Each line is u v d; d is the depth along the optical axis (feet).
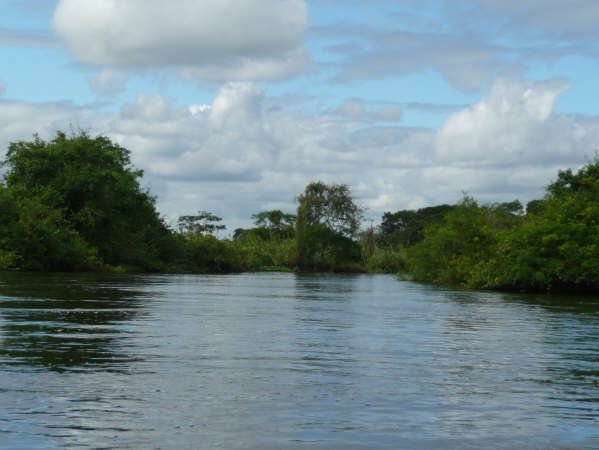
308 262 320.50
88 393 24.84
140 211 235.20
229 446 18.74
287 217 394.73
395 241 426.51
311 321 53.72
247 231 396.37
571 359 35.83
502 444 19.69
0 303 60.34
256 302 75.92
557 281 122.83
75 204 201.36
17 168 198.39
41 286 90.89
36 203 178.40
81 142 205.98
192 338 40.60
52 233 171.53
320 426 21.08
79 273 163.22
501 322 56.95
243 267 291.99
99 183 200.64
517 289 127.85
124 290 89.81
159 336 41.09
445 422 22.00
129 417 21.57
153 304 66.59
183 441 19.11
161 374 28.78
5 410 22.17
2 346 35.42
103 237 206.49
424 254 180.45
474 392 26.81
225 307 66.13
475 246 152.56
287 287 125.29
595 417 23.07
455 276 157.28
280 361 32.89
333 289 121.49
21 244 166.30
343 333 45.62
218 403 23.77
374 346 39.24
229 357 33.73
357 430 20.75
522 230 123.54
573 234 119.65
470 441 19.92
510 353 37.73
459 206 159.12
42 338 38.58
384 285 148.77
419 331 48.16
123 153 235.40
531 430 21.26
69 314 52.21
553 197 144.46
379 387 27.25
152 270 224.94
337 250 322.34
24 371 28.71
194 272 250.37
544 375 30.91
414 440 19.85
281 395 25.31
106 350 34.88
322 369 30.99
